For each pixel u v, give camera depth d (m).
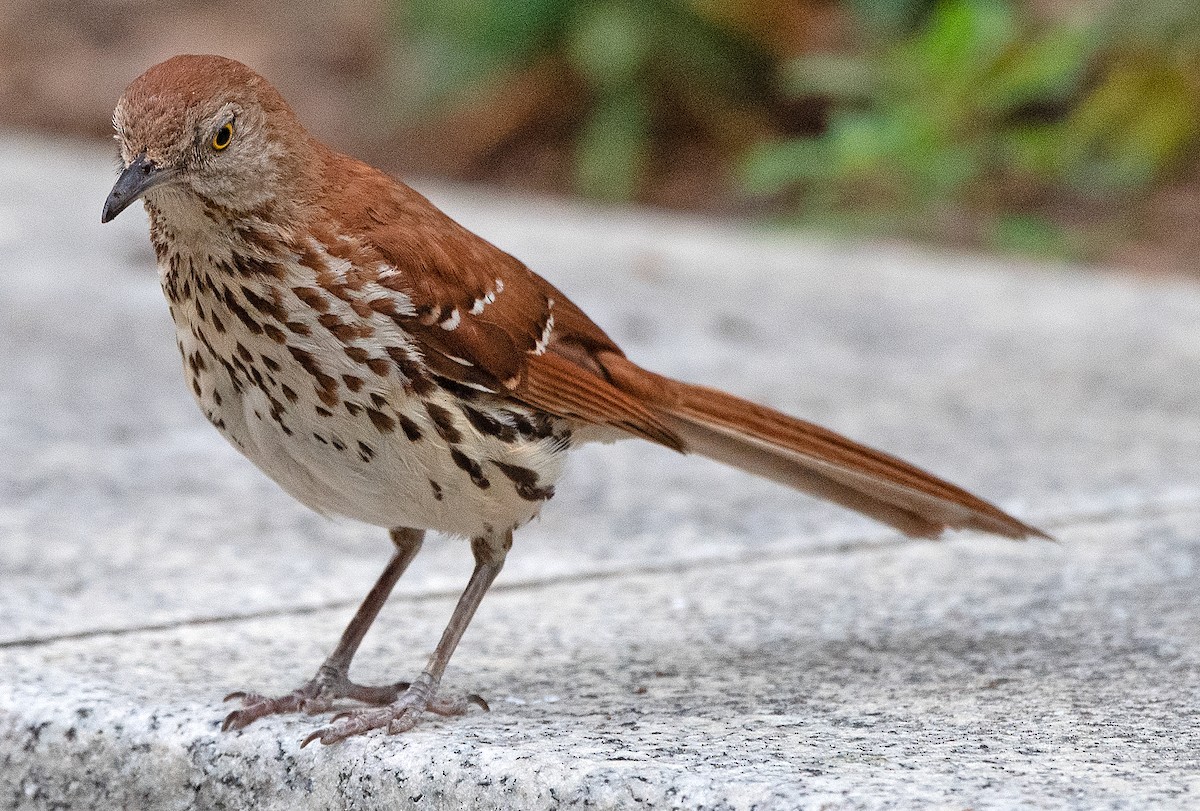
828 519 10.42
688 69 22.53
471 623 8.51
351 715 6.77
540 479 7.49
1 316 14.73
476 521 7.34
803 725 6.75
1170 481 10.91
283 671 7.67
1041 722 6.75
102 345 14.05
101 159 22.41
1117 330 15.16
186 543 9.70
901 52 20.17
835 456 8.15
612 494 10.96
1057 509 10.38
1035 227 19.34
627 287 16.28
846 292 16.48
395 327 7.02
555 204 21.56
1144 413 12.55
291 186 7.02
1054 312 15.80
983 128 19.94
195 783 6.75
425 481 7.16
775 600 8.84
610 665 7.77
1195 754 6.27
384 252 7.09
